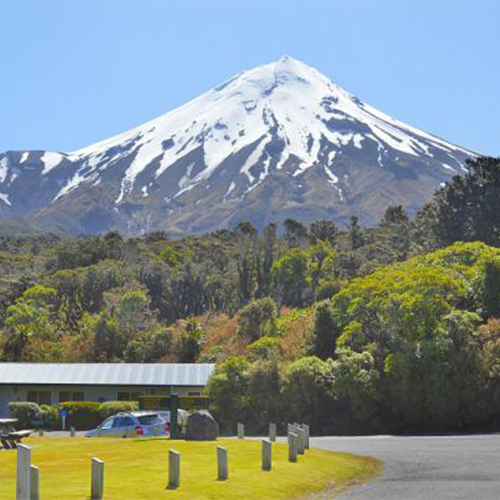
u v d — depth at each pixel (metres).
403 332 46.44
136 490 18.44
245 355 57.81
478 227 81.69
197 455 24.41
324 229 121.88
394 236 108.12
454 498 18.23
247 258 87.75
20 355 75.56
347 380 45.12
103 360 74.00
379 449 30.80
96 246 126.25
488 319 48.06
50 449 27.23
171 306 97.19
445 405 43.50
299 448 26.39
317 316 52.97
